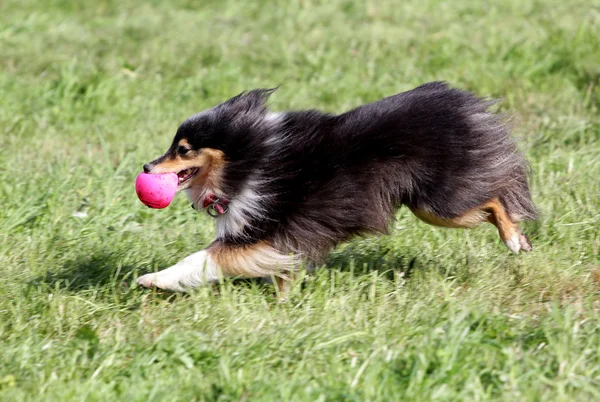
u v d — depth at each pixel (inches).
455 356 293.3
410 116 349.7
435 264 397.1
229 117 350.6
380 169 350.0
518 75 636.1
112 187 476.1
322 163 348.5
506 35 715.4
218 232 362.9
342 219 353.4
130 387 288.7
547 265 382.9
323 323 333.1
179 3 892.0
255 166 349.7
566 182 469.7
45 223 445.7
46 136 571.5
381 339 315.9
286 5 858.8
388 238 420.8
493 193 362.0
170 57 710.5
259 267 357.1
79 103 618.2
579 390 282.7
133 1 909.2
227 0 888.9
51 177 491.8
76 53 724.7
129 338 329.1
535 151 516.1
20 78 668.7
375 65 672.4
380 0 856.3
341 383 286.2
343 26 776.9
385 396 277.4
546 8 791.1
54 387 288.8
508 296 361.1
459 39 711.1
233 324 336.2
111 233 436.5
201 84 649.6
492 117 362.9
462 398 277.1
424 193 354.6
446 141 348.8
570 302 349.7
